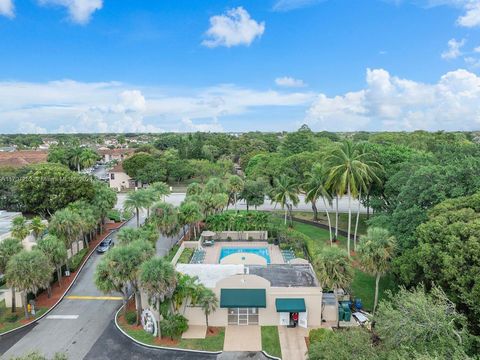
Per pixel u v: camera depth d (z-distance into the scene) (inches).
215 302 1149.7
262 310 1215.6
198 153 4766.2
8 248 1392.7
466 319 837.8
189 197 2335.1
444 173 1393.9
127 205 2174.0
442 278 958.4
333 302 1272.1
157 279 1045.8
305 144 3956.7
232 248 2043.6
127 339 1152.8
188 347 1095.6
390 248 1181.7
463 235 967.0
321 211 2763.3
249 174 3075.8
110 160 5684.1
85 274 1686.8
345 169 1608.0
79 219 1652.3
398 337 743.1
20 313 1330.0
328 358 753.0
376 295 1218.6
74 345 1125.7
